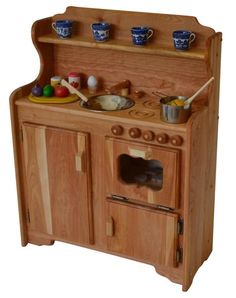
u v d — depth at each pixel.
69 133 2.33
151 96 2.41
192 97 2.16
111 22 2.38
